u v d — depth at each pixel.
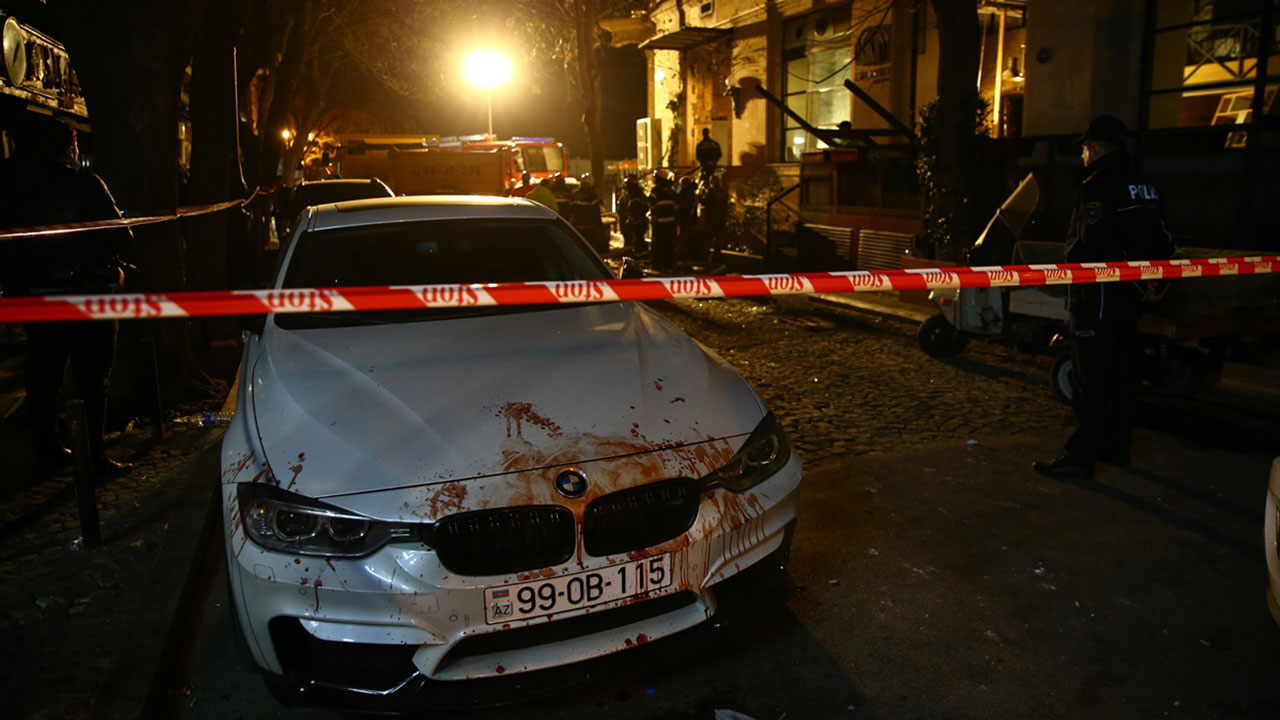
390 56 22.80
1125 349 4.66
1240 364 6.71
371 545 2.41
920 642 3.12
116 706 2.64
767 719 2.71
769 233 13.96
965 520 4.12
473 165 14.72
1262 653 3.01
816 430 5.54
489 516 2.45
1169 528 4.00
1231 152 8.04
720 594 2.79
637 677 2.94
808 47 15.85
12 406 5.87
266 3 12.93
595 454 2.62
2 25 7.88
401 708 2.44
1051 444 5.19
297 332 3.49
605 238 16.25
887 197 11.57
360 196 12.07
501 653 2.51
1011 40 14.90
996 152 9.78
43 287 4.33
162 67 5.69
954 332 7.57
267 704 2.82
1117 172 4.26
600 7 21.30
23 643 3.11
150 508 4.23
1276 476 2.71
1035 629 3.19
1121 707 2.74
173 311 2.37
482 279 3.91
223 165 7.81
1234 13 8.20
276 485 2.50
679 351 3.39
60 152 4.36
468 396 2.85
